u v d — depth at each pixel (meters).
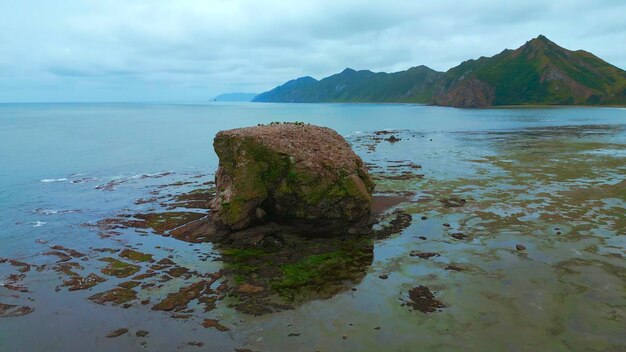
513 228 24.27
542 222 25.05
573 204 28.56
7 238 24.02
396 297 16.94
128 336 14.50
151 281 18.50
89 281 18.48
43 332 14.78
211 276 19.02
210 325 15.06
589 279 17.75
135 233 24.83
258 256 21.42
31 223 26.84
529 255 20.38
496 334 14.25
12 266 20.12
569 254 20.31
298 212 24.56
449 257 20.59
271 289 17.83
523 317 15.19
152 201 32.28
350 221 24.75
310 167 24.55
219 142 26.58
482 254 20.77
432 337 14.21
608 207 27.64
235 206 23.81
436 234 23.88
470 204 29.52
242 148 25.17
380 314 15.71
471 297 16.70
